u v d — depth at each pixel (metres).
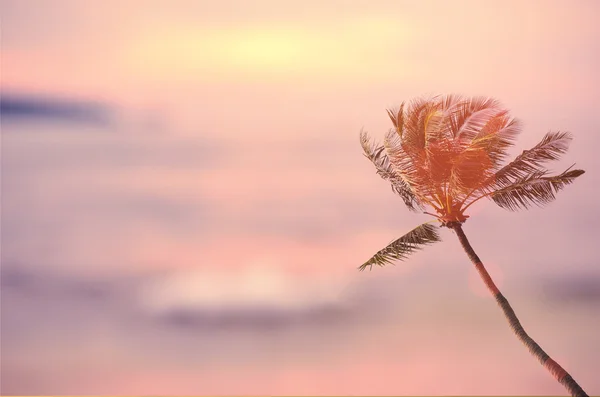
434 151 17.27
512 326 16.88
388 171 19.19
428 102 17.64
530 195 17.16
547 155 17.00
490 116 17.09
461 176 17.17
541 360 16.33
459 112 17.23
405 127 17.84
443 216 18.00
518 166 17.11
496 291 17.38
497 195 17.45
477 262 17.72
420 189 18.12
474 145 16.80
